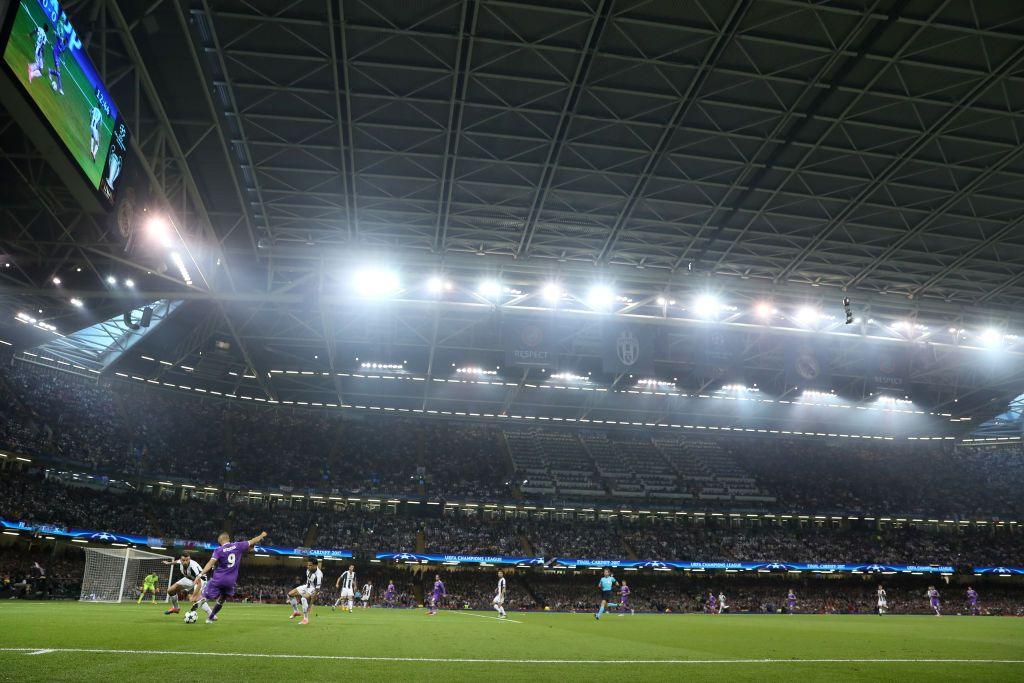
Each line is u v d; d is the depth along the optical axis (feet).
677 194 130.72
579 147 117.39
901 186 123.95
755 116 108.17
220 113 102.94
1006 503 252.62
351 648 37.14
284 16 89.30
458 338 199.62
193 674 24.82
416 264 155.02
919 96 101.09
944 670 35.83
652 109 106.93
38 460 163.43
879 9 86.74
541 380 231.50
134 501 185.68
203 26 91.04
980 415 264.93
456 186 128.26
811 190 126.93
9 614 58.59
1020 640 67.00
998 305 174.60
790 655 42.73
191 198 121.90
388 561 198.80
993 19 87.30
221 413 231.09
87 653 29.17
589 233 145.69
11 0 53.83
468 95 104.99
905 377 184.03
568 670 31.14
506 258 156.66
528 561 198.70
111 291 135.03
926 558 230.89
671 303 173.99
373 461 233.55
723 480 247.91
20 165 86.84
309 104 105.91
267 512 206.59
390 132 113.29
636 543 219.82
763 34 92.17
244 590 166.50
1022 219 130.82
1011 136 109.40
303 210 135.64
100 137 73.20
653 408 257.96
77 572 156.76
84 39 74.74
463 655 35.96
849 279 165.07
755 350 206.90
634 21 89.66
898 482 264.11
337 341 201.77
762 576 220.64
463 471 236.84
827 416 265.34
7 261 118.01
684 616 137.28
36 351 182.19
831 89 99.60
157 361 204.64
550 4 88.33
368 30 91.91
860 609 204.74
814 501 246.06
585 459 250.98
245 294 150.30
